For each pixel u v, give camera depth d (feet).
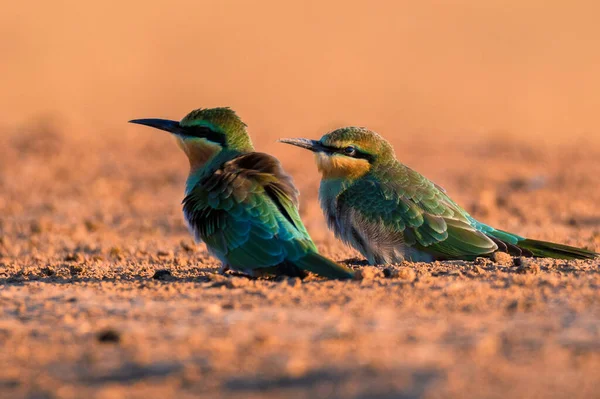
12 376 22.94
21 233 55.77
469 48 167.32
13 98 125.70
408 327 25.98
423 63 158.81
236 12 184.03
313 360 22.95
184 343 24.88
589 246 46.32
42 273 38.60
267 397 20.84
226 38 167.73
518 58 162.20
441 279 33.09
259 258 33.73
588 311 27.30
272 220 34.14
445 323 26.40
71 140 95.55
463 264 37.50
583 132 115.24
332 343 24.41
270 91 137.39
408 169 41.29
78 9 176.35
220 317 27.71
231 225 34.42
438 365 22.26
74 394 21.52
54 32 162.71
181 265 41.98
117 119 115.03
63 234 55.42
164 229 58.54
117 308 29.55
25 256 47.01
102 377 22.57
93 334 26.30
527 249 39.68
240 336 25.41
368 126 113.80
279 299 29.89
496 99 136.56
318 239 52.95
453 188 74.02
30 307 30.22
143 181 77.56
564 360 22.53
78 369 23.24
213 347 24.30
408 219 39.37
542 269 35.42
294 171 82.28
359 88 141.38
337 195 41.14
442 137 105.19
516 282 31.73
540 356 22.88
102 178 78.23
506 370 21.85
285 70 151.02
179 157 89.25
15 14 170.19
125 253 47.34
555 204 65.77
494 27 179.01
